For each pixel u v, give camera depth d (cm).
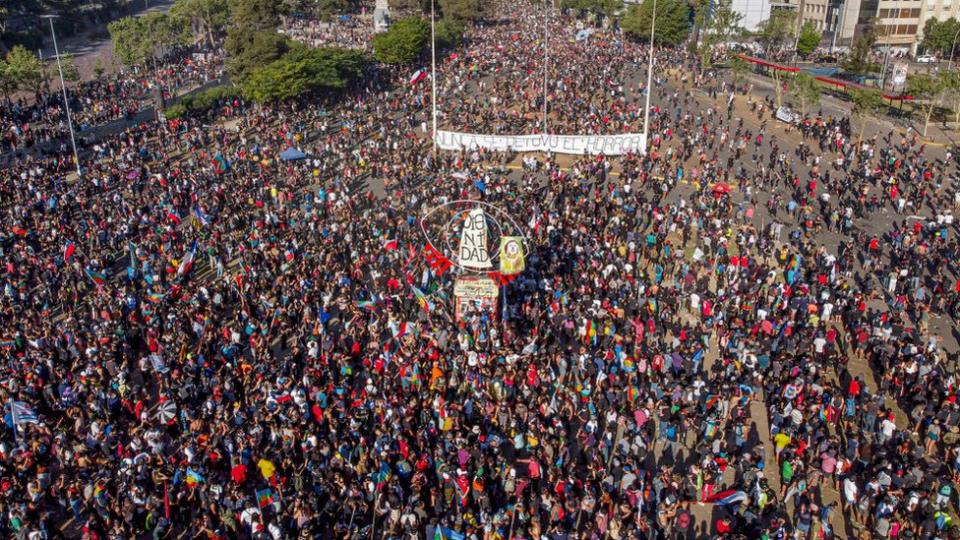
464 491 2555
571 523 2494
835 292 4141
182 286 4206
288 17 16938
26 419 2873
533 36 14425
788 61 12662
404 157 6612
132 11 19000
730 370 3284
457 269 4434
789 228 5325
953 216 5534
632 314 3922
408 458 2692
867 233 5222
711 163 6306
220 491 2514
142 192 5809
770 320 3759
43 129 7738
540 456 2788
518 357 3319
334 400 3078
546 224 4950
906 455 2800
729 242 5031
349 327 3662
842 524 2670
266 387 3067
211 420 3014
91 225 5025
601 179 6203
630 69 10788
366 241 4612
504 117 7894
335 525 2475
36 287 4203
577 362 3438
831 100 9619
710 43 11562
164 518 2464
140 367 3434
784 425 2977
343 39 14012
